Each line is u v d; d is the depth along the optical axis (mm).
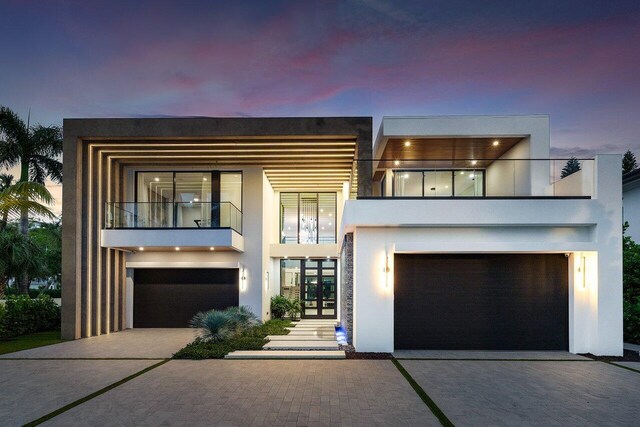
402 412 5672
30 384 7160
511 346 10211
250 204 15062
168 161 14375
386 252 9977
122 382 7281
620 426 5180
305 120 11891
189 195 15023
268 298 16938
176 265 14812
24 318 13242
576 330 9875
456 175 10734
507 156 14359
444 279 10344
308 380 7398
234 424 5195
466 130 12805
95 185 13070
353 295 10836
